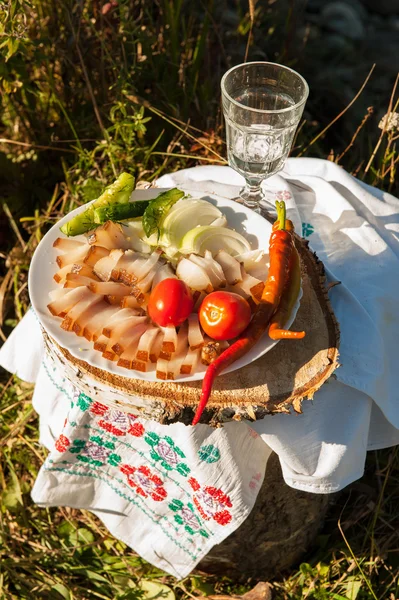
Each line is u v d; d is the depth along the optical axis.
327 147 1.38
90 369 0.59
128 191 0.68
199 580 0.86
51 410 0.73
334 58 1.56
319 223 0.77
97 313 0.60
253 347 0.59
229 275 0.62
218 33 1.23
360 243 0.74
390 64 1.60
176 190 0.67
